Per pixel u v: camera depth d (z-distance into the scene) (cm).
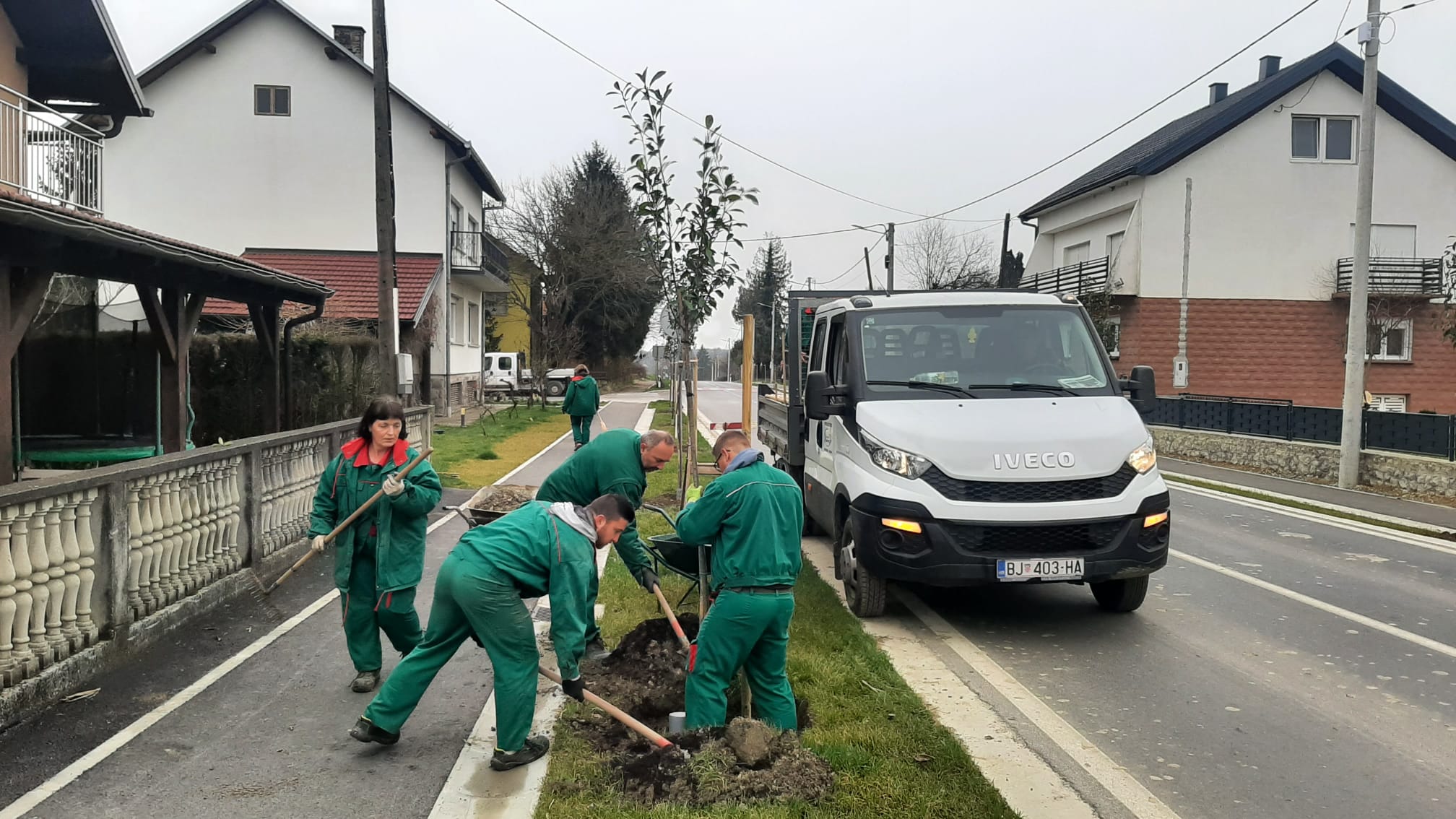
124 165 2703
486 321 5191
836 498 771
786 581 438
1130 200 3042
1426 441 1429
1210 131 2886
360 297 2472
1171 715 525
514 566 412
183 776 407
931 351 771
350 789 398
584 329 5744
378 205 1380
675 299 920
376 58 1364
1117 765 455
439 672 554
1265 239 2964
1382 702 548
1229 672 602
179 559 624
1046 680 586
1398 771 451
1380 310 2850
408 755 434
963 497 652
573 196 4931
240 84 2719
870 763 423
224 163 2723
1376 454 1496
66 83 1564
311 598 704
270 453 784
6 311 765
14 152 1271
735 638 435
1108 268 3053
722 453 460
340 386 1719
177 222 2720
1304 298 2975
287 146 2728
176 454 633
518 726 414
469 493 1263
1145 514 661
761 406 1334
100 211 1395
